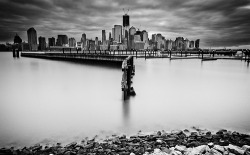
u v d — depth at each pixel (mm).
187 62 45625
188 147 5043
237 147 4789
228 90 13273
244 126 6754
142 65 36906
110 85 15211
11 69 30438
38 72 25812
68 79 18969
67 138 5859
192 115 7906
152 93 12133
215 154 4480
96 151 4836
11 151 4906
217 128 6570
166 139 5457
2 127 6727
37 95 11859
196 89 13602
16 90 13562
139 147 4992
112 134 6086
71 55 54031
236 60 53594
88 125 6859
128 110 8602
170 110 8586
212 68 30703
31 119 7531
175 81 17453
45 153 4859
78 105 9438
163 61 49688
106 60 37781
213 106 9219
